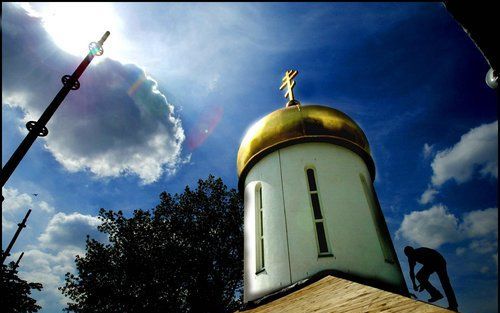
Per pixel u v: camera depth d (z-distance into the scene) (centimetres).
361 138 1059
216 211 2181
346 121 1052
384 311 383
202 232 2072
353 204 880
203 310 1891
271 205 930
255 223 959
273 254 845
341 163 965
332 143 1006
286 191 925
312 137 992
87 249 1928
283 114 1067
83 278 1864
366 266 764
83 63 852
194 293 1916
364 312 405
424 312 338
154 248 1945
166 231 2034
